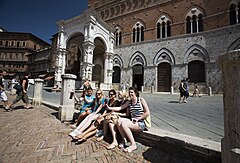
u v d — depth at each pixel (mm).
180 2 23281
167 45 23281
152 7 25797
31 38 56938
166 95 18484
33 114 7004
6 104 8312
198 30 21609
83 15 18344
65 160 2953
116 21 29703
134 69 26500
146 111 3828
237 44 18047
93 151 3367
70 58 33406
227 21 19312
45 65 44875
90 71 17484
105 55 21375
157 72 24062
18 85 8164
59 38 20312
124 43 28219
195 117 5949
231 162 1758
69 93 6184
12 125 5219
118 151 3373
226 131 1923
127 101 4406
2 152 3236
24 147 3510
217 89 18703
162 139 3410
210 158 2682
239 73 1762
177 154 3139
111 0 30828
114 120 3762
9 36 55844
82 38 22406
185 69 21453
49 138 4098
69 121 5855
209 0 20922
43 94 15914
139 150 3424
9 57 54719
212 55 19578
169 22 24281
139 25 26938
